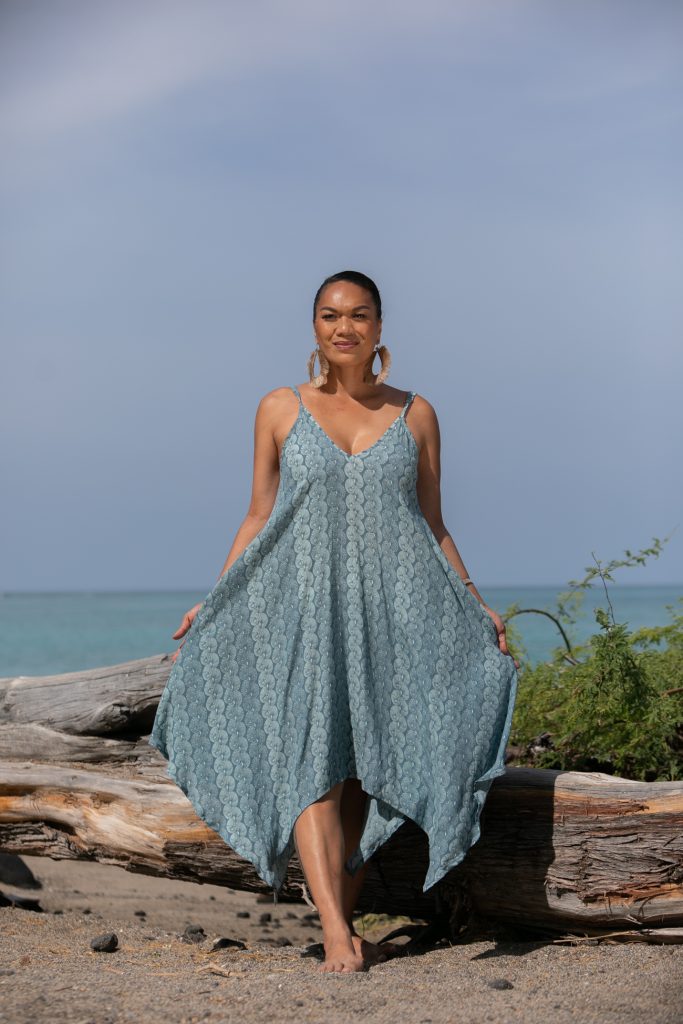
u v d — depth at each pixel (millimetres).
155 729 4242
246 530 4438
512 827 4316
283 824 4055
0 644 43875
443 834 3988
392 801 4051
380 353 4422
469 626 4281
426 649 4180
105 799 5176
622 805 4172
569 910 4188
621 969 3689
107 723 5734
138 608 106500
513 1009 3234
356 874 4234
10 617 77438
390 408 4445
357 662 4109
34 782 5383
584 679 5691
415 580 4219
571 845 4215
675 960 3752
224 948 4555
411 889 4551
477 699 4203
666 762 5602
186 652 4246
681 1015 3113
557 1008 3236
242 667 4199
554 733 5926
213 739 4184
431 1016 3176
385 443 4316
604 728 5633
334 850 3990
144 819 5000
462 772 4082
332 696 4051
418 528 4277
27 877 6555
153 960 4195
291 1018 3172
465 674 4223
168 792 5016
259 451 4449
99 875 7016
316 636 4102
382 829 4102
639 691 5461
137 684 5762
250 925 5805
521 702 6020
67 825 5316
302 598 4152
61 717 5836
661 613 56562
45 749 5750
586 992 3410
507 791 4348
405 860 4504
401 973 3732
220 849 4852
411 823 4484
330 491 4223
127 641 45438
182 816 4914
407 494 4293
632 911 4098
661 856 4078
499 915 4398
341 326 4328
